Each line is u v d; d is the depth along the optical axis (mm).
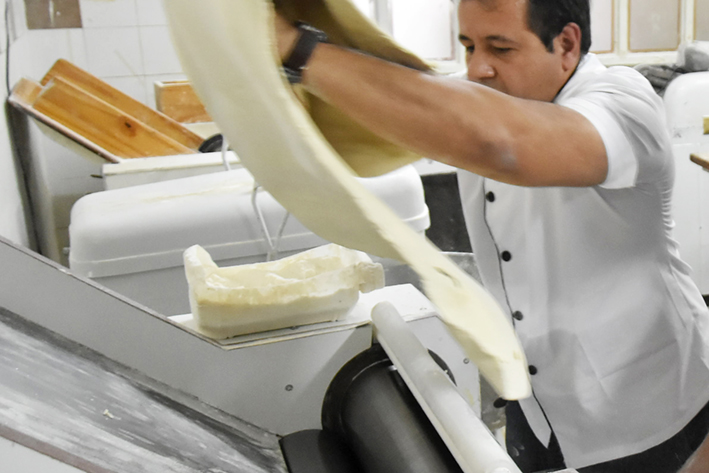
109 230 1272
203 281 820
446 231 2646
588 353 1087
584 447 1155
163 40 3039
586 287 1055
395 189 1350
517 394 555
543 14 797
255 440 768
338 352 828
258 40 450
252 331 829
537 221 1058
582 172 690
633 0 3162
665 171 884
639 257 1023
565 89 874
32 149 2391
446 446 680
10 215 1834
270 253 1325
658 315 1049
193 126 2459
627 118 767
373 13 3043
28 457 430
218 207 1334
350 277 848
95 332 754
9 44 2180
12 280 720
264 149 502
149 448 555
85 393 595
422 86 570
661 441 1105
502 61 832
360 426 740
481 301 562
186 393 789
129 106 2316
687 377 1087
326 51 558
